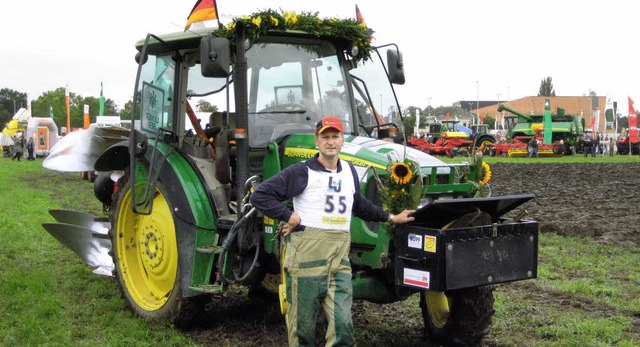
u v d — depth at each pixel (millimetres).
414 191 4355
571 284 7047
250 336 5535
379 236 4586
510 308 6277
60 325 5688
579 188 18469
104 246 7441
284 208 4125
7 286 6820
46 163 7734
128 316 5977
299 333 4121
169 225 5805
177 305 5547
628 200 15367
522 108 93188
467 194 4934
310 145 5117
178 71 5840
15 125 48750
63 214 7809
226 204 5500
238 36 5152
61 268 7922
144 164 5891
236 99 5090
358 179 4293
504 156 41312
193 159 5727
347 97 5840
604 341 5367
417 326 5797
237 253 5215
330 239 4098
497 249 4410
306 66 5664
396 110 5816
